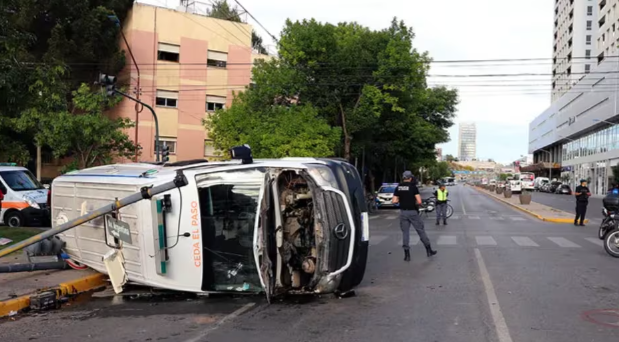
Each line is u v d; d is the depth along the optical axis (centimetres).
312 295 788
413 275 961
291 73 2706
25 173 1803
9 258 1001
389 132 3475
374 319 656
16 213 1664
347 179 782
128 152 2667
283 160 786
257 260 710
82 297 793
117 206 705
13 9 1248
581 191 2048
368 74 2903
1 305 686
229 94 3709
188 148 3572
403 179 1169
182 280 743
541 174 12038
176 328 622
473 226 2016
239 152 762
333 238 730
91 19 2983
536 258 1166
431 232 1778
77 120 2077
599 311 688
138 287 843
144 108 3419
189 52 3562
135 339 582
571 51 10106
